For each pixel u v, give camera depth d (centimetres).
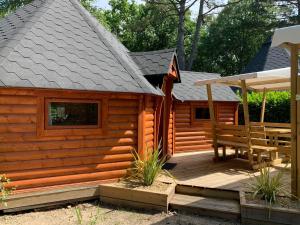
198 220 652
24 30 794
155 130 966
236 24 3684
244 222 618
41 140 703
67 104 736
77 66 766
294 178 626
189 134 1357
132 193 727
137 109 827
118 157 799
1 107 657
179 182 784
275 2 3188
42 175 707
